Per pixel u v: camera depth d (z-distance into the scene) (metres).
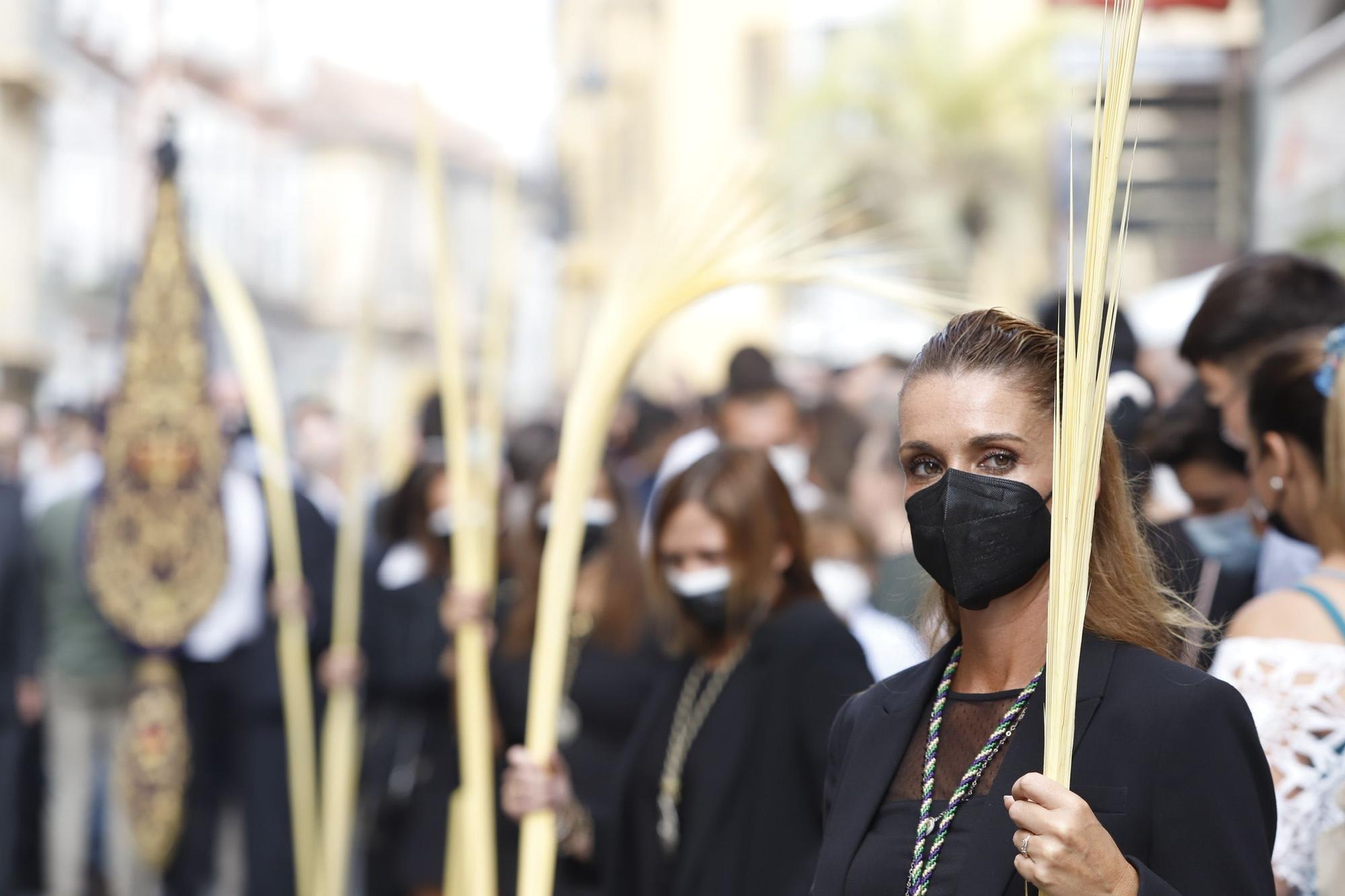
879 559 8.67
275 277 74.88
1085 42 29.41
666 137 67.69
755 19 67.62
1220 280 5.34
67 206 49.22
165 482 12.84
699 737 6.48
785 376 20.00
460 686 7.51
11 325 35.06
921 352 3.52
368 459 18.44
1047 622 3.36
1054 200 45.94
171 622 12.77
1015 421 3.32
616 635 8.28
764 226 6.25
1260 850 3.17
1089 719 3.27
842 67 49.22
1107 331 3.14
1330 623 4.31
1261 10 23.20
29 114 35.56
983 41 50.12
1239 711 3.25
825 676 6.23
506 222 8.72
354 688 11.70
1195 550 5.68
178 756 12.76
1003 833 3.22
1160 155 24.09
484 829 7.27
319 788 12.76
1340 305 5.16
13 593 13.72
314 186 78.56
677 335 55.19
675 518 6.57
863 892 3.44
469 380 12.50
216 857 14.19
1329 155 20.56
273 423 11.35
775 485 6.60
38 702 13.90
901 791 3.54
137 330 12.93
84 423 18.81
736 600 6.48
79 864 14.37
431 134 7.52
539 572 8.80
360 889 13.77
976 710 3.46
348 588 11.76
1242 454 5.79
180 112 13.87
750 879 6.21
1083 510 3.11
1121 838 3.15
